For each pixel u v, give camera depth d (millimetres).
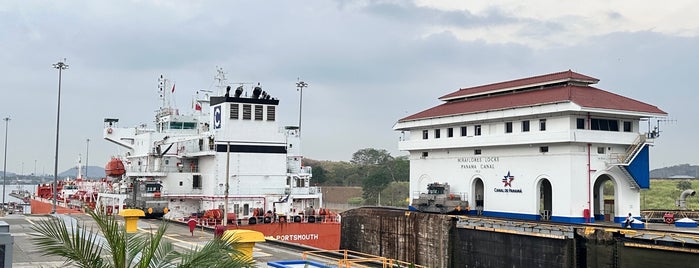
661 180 130250
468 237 49531
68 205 78125
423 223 53938
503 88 57344
